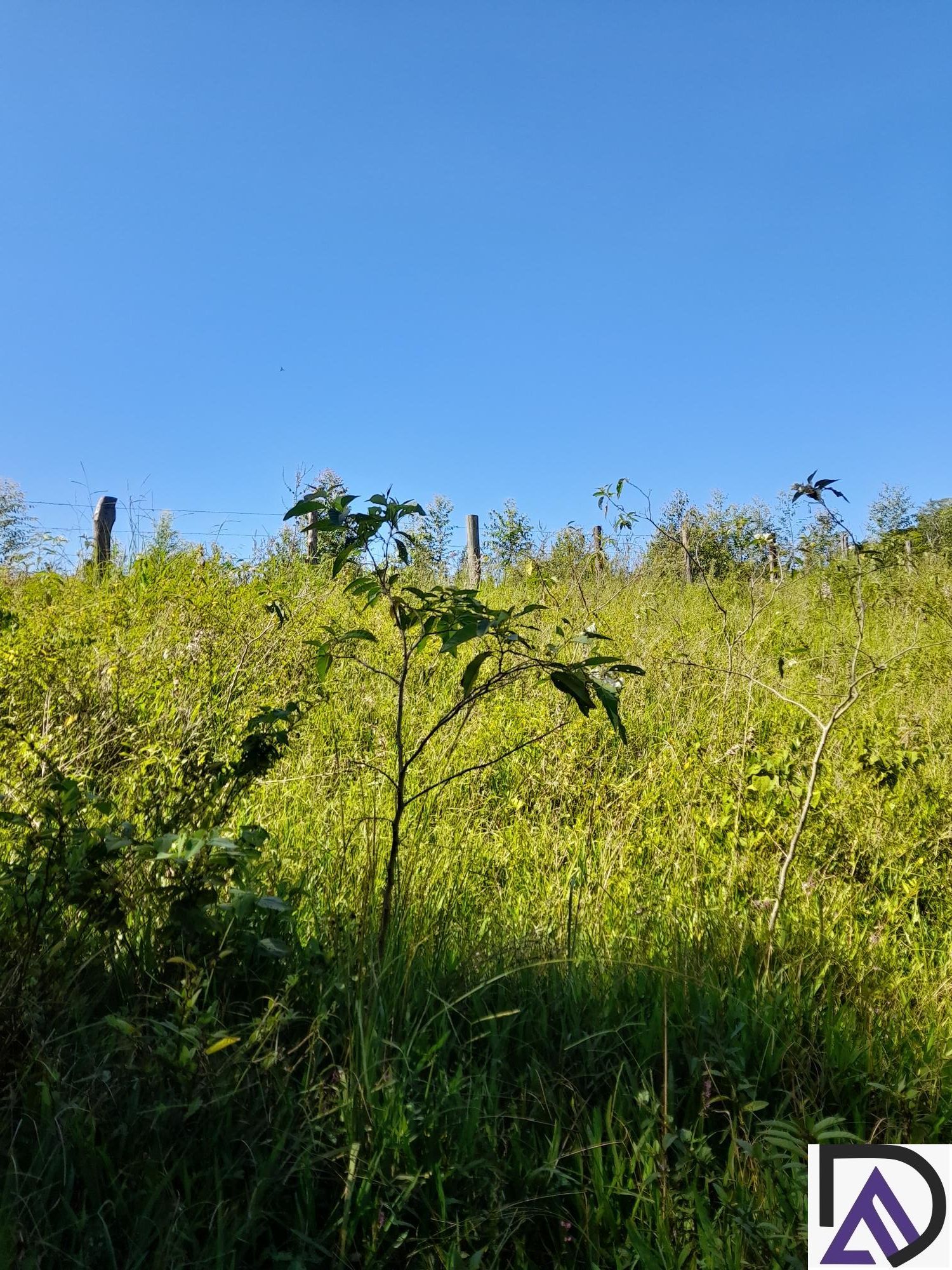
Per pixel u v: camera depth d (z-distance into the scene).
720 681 6.28
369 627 7.54
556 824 4.44
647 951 3.25
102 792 3.59
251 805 4.18
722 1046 2.66
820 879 3.83
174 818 3.05
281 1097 2.34
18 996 2.44
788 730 5.54
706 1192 2.21
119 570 9.58
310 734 5.27
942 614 8.28
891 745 4.99
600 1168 2.24
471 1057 2.63
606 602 8.85
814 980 3.19
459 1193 2.21
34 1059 2.29
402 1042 2.64
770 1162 2.29
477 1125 2.34
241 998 2.79
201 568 8.55
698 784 4.52
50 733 3.79
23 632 5.44
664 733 5.57
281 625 6.54
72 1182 2.07
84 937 2.71
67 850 2.69
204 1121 2.26
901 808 4.41
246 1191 2.13
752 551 11.52
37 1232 1.91
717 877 3.85
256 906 2.58
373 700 6.01
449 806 4.39
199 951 2.72
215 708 4.83
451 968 3.04
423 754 4.93
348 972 2.78
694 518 12.29
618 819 4.21
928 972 3.33
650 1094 2.49
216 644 6.04
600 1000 2.94
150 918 2.88
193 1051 2.31
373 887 3.19
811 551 8.30
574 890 3.69
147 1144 2.21
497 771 5.01
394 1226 2.11
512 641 2.76
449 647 2.64
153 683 5.20
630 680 6.34
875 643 8.13
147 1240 1.97
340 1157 2.23
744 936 3.30
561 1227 2.13
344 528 2.72
